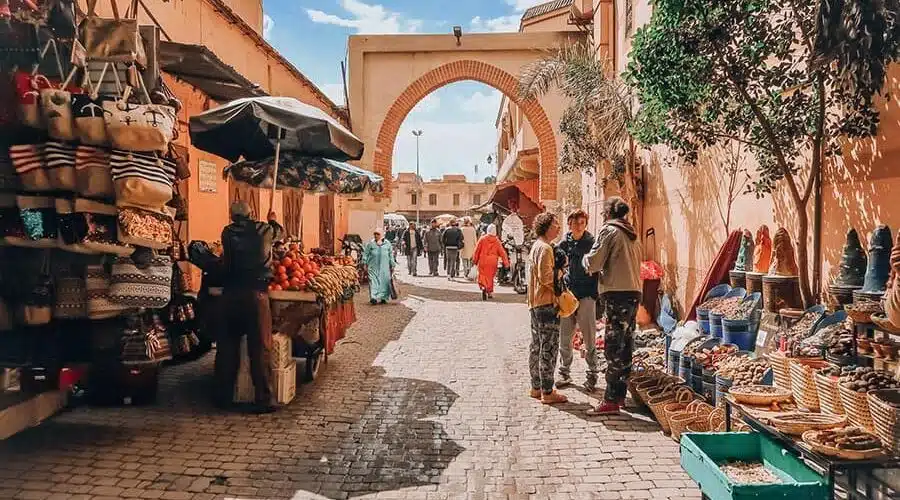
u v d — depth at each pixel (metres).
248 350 5.48
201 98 8.79
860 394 3.17
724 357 5.12
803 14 4.44
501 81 17.59
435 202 70.06
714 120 5.30
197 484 3.94
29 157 3.98
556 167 17.62
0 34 3.90
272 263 5.83
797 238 5.30
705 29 4.58
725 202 6.95
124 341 4.90
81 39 4.22
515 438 4.93
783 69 4.71
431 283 18.28
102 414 5.28
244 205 5.63
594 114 10.32
